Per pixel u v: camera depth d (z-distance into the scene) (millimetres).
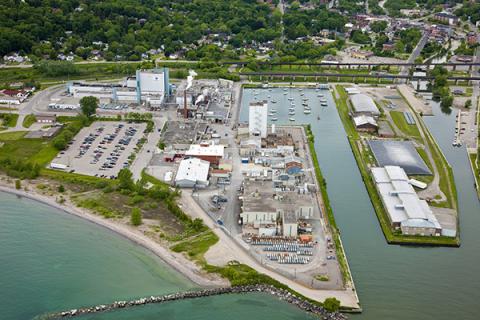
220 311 195625
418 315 194750
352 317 192375
